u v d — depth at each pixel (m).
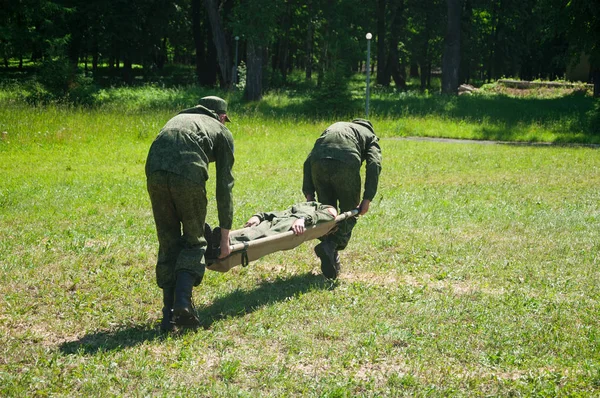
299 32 65.56
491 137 28.31
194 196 5.27
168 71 70.31
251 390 4.34
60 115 23.91
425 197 12.72
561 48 58.34
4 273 6.91
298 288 6.75
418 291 6.67
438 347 5.17
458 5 45.28
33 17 39.84
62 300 6.13
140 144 21.38
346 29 56.88
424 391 4.36
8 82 41.66
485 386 4.52
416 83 71.44
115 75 62.16
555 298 6.54
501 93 50.62
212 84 56.81
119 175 15.13
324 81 32.75
